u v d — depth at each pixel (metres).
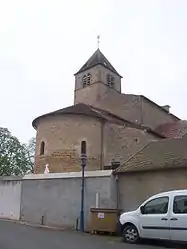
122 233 11.71
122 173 15.33
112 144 24.81
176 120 37.09
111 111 33.44
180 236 10.20
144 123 32.03
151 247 10.19
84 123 24.48
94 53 36.75
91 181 15.84
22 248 8.78
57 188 16.97
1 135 44.03
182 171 13.76
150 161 15.32
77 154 23.98
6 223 16.17
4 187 19.50
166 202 10.86
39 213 17.25
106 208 14.51
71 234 13.20
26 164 44.94
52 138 24.98
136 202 14.64
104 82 34.66
